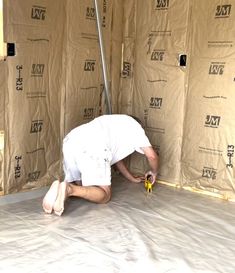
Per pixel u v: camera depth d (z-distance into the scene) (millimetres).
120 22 3395
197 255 2004
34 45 2699
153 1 3193
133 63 3422
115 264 1874
